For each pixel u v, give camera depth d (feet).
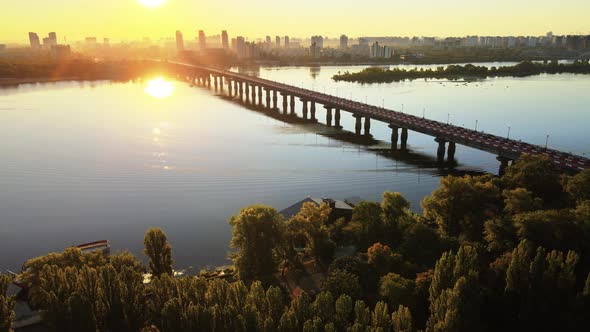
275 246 268.82
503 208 307.17
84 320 189.06
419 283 214.90
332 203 345.10
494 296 193.16
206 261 320.09
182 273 304.30
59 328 190.39
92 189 458.09
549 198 322.34
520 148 478.59
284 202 423.23
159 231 264.72
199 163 542.98
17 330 216.54
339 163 549.54
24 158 560.61
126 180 482.28
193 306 187.11
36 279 231.50
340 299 185.16
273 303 195.93
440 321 178.60
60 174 501.56
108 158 561.43
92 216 396.57
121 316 201.77
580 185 300.81
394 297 206.80
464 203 303.27
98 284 203.41
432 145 651.25
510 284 196.03
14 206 417.69
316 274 264.72
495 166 540.11
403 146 624.59
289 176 496.64
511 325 189.16
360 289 219.41
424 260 255.29
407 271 237.66
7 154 577.02
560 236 233.76
